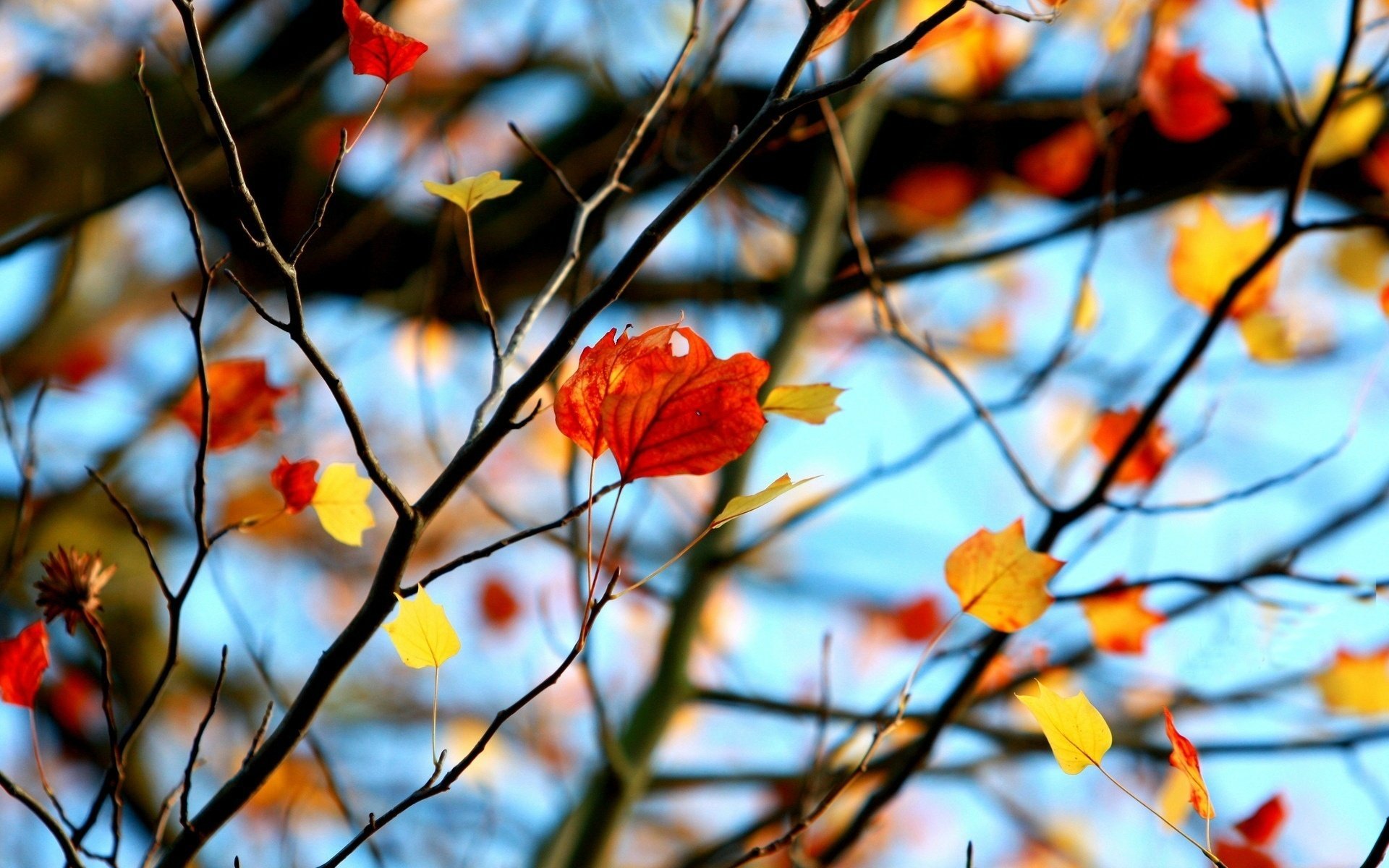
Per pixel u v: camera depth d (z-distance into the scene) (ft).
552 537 10.23
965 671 9.78
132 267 15.37
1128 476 10.28
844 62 13.19
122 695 15.93
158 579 8.81
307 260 12.41
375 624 8.69
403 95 15.15
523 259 14.60
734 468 12.17
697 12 9.37
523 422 8.66
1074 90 13.55
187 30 8.48
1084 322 10.39
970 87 13.93
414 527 8.65
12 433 9.75
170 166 8.71
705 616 11.96
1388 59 9.77
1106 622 10.10
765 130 8.63
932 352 10.09
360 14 8.69
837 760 9.95
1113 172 10.43
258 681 17.60
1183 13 10.83
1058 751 8.82
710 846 11.37
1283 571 9.76
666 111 9.87
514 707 8.55
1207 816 8.75
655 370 8.52
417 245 14.43
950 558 9.04
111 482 14.69
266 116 10.20
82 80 13.75
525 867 10.87
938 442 10.50
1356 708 10.86
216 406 9.52
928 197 14.70
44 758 15.81
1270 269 10.19
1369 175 12.87
